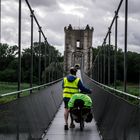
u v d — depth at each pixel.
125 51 9.06
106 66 19.62
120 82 11.21
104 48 18.64
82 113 12.72
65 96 12.95
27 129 8.15
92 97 20.27
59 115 17.64
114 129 8.48
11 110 6.41
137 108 6.21
